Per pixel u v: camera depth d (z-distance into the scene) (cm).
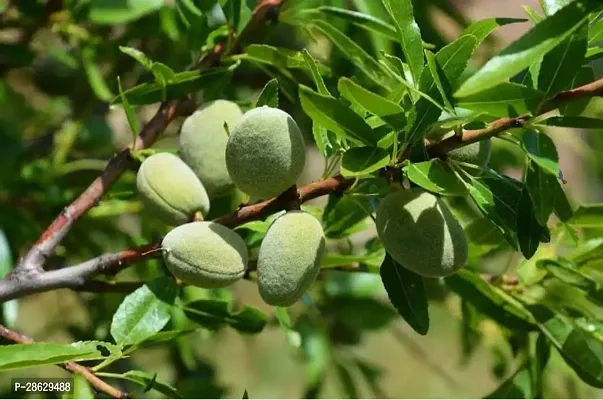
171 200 69
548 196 63
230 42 77
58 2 87
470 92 59
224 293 83
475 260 81
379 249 78
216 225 66
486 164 68
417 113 64
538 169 64
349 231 77
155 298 70
